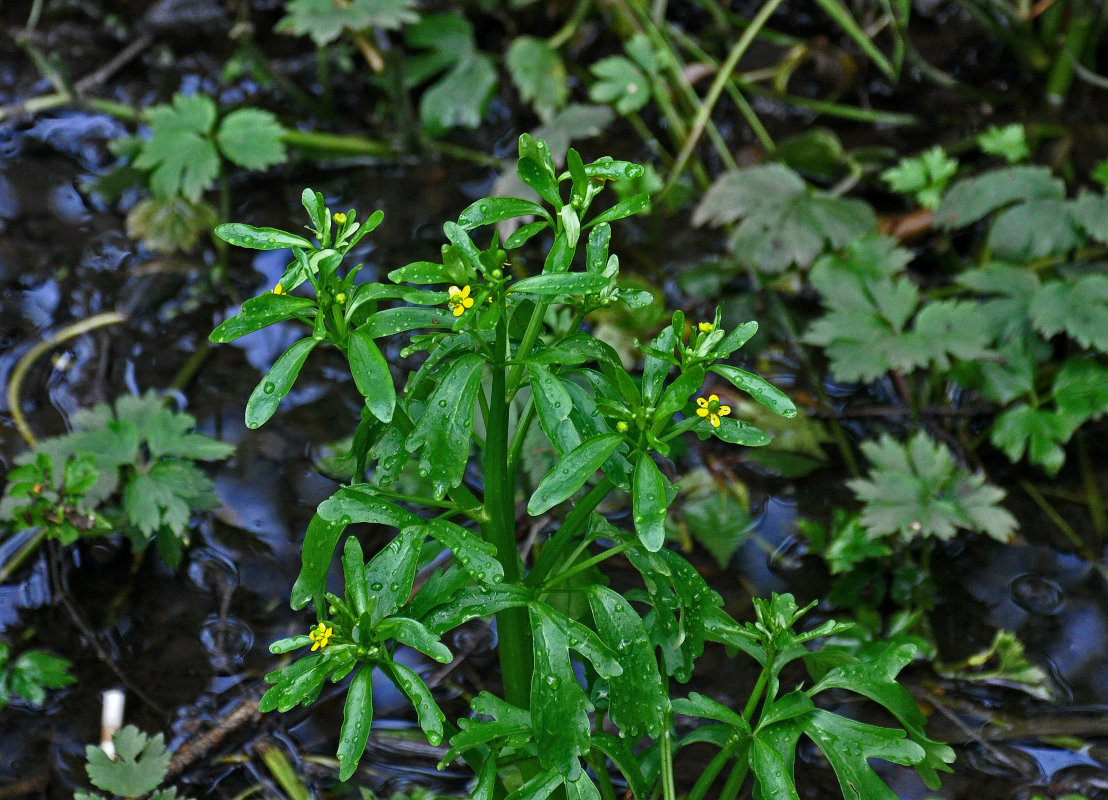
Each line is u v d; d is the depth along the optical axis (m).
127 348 1.05
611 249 1.17
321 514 0.80
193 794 0.90
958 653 0.95
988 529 0.97
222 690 0.93
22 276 1.10
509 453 0.83
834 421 1.03
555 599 0.88
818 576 0.97
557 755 0.79
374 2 1.23
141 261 1.13
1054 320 1.03
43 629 0.95
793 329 1.09
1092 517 0.99
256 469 1.01
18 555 0.97
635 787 0.82
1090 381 1.02
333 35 1.21
